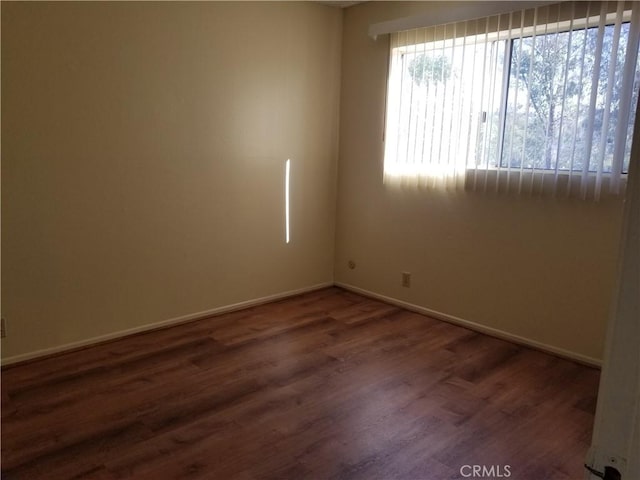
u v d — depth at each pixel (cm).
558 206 304
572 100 287
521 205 321
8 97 264
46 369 282
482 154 333
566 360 307
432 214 371
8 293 280
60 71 279
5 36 259
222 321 364
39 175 280
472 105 332
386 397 258
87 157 296
